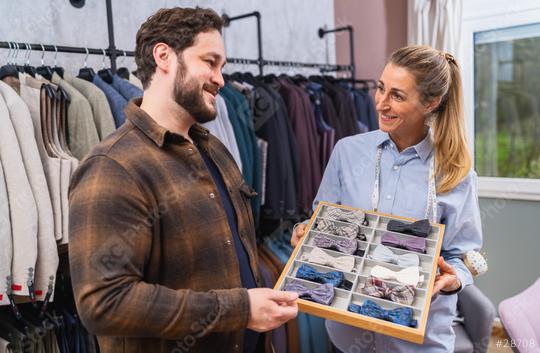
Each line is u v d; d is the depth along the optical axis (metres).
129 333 0.80
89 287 0.77
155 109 0.94
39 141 1.40
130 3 2.07
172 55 0.90
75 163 1.44
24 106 1.33
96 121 1.52
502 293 2.65
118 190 0.82
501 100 2.59
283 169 2.11
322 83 2.70
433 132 1.26
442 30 2.57
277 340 2.02
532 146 2.52
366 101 2.82
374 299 1.03
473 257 1.27
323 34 3.11
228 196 1.10
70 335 1.57
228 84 2.11
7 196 1.29
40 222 1.34
